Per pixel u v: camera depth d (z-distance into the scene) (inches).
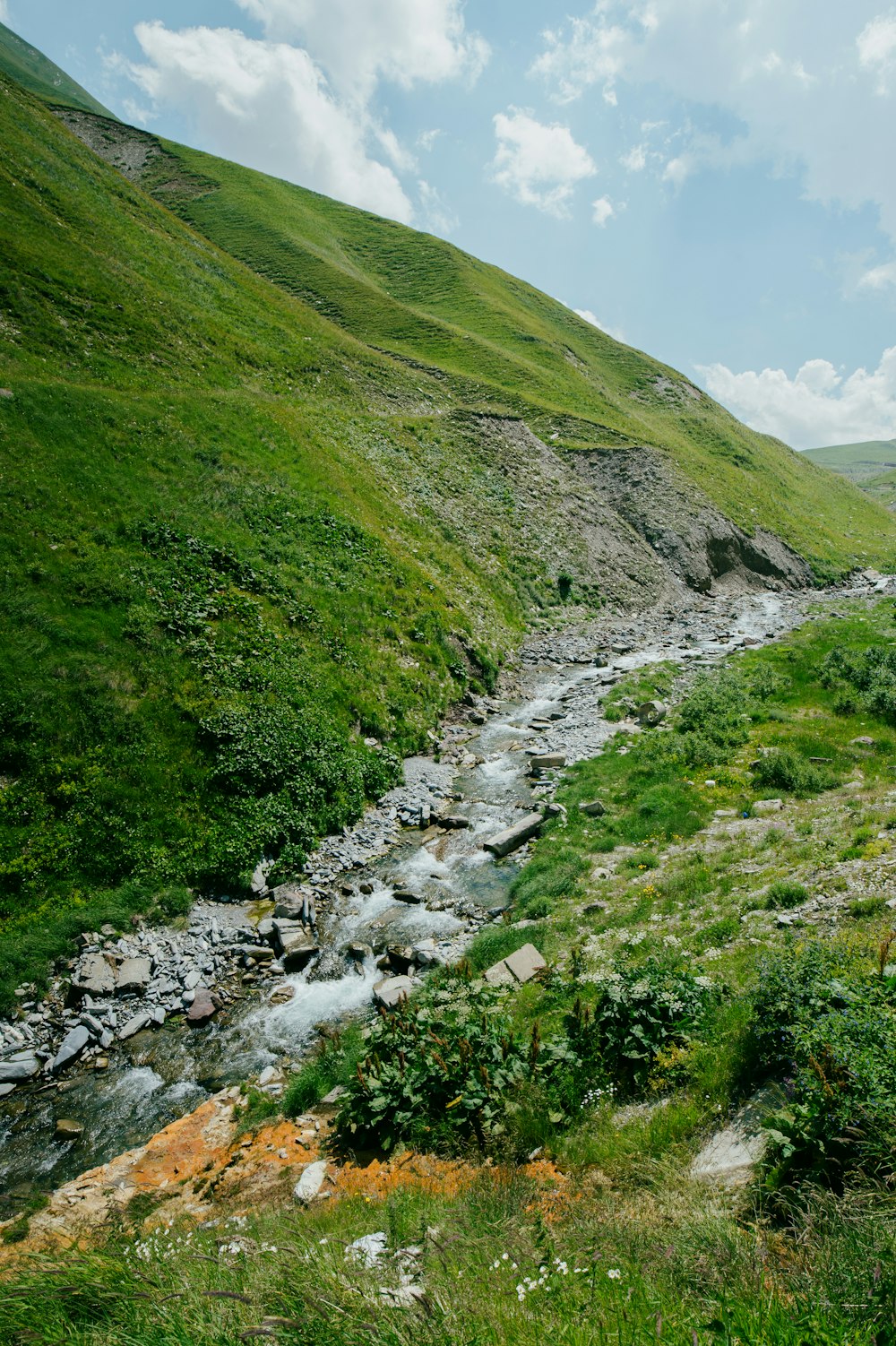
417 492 1793.8
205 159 4896.7
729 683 1164.5
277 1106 430.0
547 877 643.5
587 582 1951.3
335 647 1021.8
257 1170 363.3
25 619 758.5
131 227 2003.0
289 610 1015.6
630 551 2191.2
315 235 4328.3
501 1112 343.6
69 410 1068.5
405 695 1047.6
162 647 824.3
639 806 755.4
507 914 614.5
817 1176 227.1
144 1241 251.1
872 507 4232.3
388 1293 173.8
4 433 949.2
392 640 1138.7
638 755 906.1
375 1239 252.8
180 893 648.4
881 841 523.5
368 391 2210.9
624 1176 283.3
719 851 615.8
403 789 879.1
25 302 1299.2
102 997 547.5
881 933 374.9
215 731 773.9
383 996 525.0
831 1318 146.1
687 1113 305.3
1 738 668.1
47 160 1934.1
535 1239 223.8
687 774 829.8
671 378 4323.3
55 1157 417.1
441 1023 411.5
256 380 1739.7
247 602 969.5
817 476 4446.4
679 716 1042.1
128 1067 490.3
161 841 681.6
